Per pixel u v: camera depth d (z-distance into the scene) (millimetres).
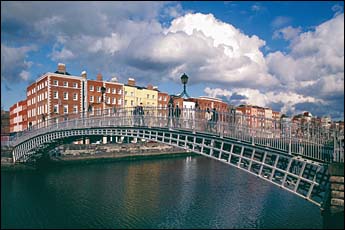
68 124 33312
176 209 21250
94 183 30438
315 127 15531
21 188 27703
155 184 30250
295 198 24391
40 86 60781
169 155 58344
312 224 17797
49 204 22641
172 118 21297
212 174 37281
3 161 38719
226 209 21094
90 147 47406
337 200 12266
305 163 14844
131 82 72562
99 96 63250
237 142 17531
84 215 19922
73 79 59000
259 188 28359
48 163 41156
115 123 27406
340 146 13297
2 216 19609
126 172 38125
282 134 15812
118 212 20609
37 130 36906
